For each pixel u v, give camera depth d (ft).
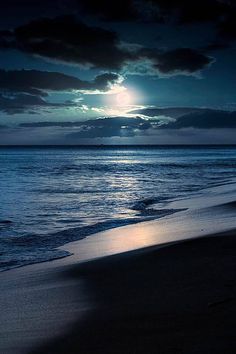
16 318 23.12
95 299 25.95
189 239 43.37
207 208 72.13
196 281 28.14
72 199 94.38
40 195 103.19
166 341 18.56
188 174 188.14
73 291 27.96
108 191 113.09
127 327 20.76
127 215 69.56
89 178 164.66
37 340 19.84
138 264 34.55
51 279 31.58
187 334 19.15
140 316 22.24
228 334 18.69
